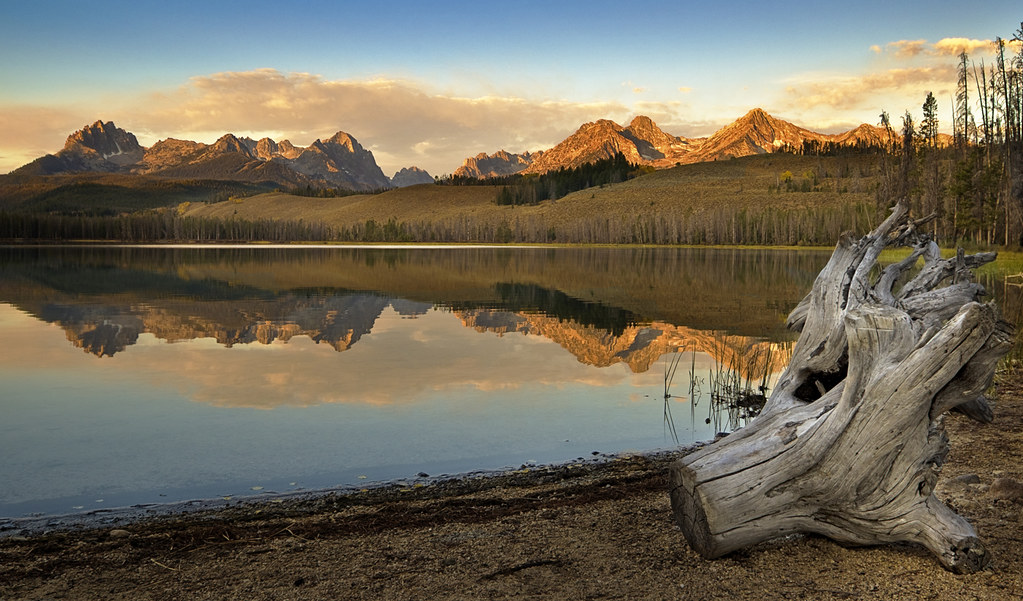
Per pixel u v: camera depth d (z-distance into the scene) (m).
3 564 3.83
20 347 12.77
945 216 47.41
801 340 5.08
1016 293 18.11
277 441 6.74
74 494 5.27
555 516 4.41
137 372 10.35
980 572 3.22
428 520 4.47
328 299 22.61
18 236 123.38
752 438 3.67
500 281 31.42
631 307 19.89
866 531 3.40
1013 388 7.65
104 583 3.55
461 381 9.71
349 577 3.52
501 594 3.24
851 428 3.26
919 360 3.09
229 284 29.06
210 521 4.58
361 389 9.15
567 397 8.68
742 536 3.42
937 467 3.32
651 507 4.52
